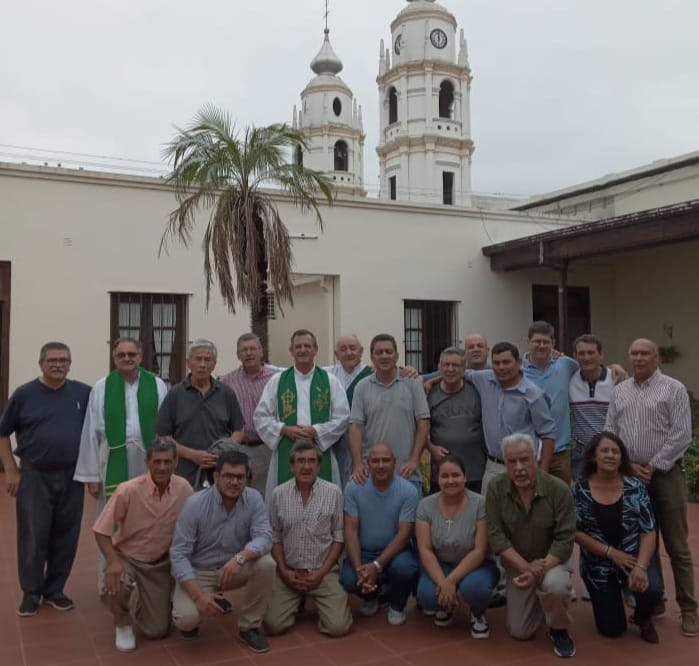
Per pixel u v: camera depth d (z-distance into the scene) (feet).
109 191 35.81
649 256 47.60
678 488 14.49
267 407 17.26
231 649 13.78
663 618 15.17
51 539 16.17
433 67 118.83
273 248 30.35
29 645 13.96
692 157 52.06
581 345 17.10
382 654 13.50
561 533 13.76
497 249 44.42
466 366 18.85
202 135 29.81
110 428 16.57
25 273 34.04
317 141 145.28
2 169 33.63
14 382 33.55
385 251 42.65
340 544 15.02
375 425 16.42
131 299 36.42
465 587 13.97
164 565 14.15
